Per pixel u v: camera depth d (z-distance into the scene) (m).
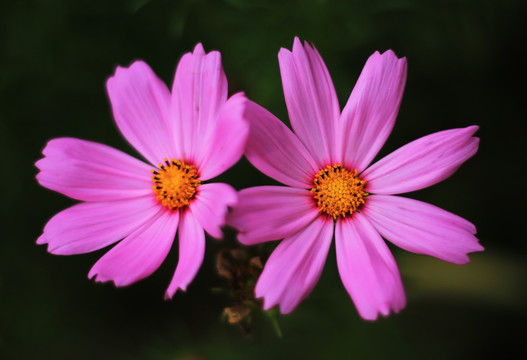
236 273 0.38
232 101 0.35
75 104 0.47
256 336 0.45
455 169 0.36
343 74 0.46
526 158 0.47
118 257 0.36
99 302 0.47
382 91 0.36
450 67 0.47
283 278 0.35
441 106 0.47
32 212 0.47
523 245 0.47
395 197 0.36
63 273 0.47
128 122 0.37
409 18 0.47
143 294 0.47
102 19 0.47
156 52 0.47
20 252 0.47
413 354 0.45
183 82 0.37
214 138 0.35
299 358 0.45
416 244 0.36
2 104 0.47
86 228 0.37
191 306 0.47
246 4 0.45
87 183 0.37
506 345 0.46
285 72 0.36
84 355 0.47
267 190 0.35
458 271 0.45
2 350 0.46
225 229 0.45
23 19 0.46
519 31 0.47
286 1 0.46
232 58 0.47
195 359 0.45
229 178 0.46
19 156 0.47
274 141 0.36
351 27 0.45
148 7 0.47
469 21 0.46
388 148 0.47
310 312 0.45
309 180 0.36
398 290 0.35
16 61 0.47
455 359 0.45
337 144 0.37
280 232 0.35
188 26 0.47
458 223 0.35
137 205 0.37
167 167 0.37
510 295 0.45
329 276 0.44
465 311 0.46
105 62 0.47
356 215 0.36
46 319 0.47
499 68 0.47
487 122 0.47
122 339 0.47
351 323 0.45
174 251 0.47
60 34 0.47
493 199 0.47
